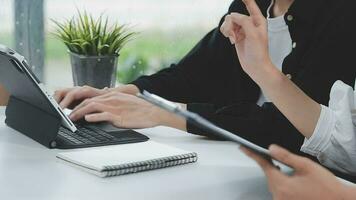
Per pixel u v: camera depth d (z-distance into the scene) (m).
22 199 1.00
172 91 1.95
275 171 0.98
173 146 1.39
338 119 1.37
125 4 2.68
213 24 2.74
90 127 1.49
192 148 1.37
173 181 1.12
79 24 2.26
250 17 1.29
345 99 1.40
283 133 1.52
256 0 1.90
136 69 2.73
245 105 1.59
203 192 1.06
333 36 1.66
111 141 1.37
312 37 1.70
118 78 2.70
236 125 1.51
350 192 0.95
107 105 1.55
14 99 1.50
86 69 2.07
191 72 2.01
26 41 2.68
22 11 2.65
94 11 2.66
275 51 1.81
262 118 1.54
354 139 1.37
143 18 2.70
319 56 1.65
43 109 1.36
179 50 2.75
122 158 1.20
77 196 1.02
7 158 1.24
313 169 0.96
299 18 1.73
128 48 2.71
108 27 2.49
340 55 1.64
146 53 2.73
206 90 2.00
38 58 2.71
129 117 1.52
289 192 0.96
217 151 1.35
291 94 1.35
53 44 2.70
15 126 1.48
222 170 1.20
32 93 1.32
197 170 1.19
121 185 1.08
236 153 1.33
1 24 2.64
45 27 2.68
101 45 2.09
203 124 0.97
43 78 2.73
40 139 1.35
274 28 1.80
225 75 2.00
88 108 1.53
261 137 1.51
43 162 1.21
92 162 1.16
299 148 1.51
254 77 1.34
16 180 1.09
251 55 1.30
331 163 1.42
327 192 0.95
